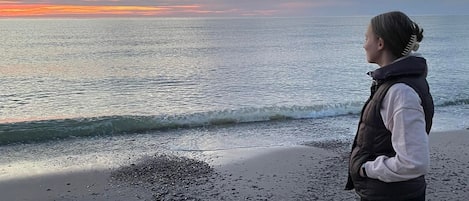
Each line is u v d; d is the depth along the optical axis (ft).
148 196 19.17
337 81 74.23
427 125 6.29
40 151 29.07
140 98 57.36
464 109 45.52
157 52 146.20
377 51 6.67
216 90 64.34
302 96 58.80
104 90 64.23
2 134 31.94
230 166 24.06
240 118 39.78
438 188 19.03
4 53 133.49
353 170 6.98
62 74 83.71
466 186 19.35
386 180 6.37
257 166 23.97
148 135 34.37
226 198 18.60
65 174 22.79
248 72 89.04
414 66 6.25
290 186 20.12
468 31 318.65
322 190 19.47
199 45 186.19
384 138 6.43
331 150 27.99
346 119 40.63
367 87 67.10
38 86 67.56
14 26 465.06
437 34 273.95
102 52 142.82
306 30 366.22
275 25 505.25
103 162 25.61
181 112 46.52
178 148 29.68
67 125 34.71
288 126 37.63
